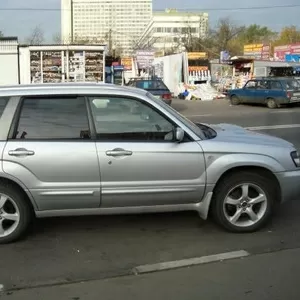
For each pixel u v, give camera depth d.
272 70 38.47
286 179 5.31
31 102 5.01
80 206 5.04
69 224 5.69
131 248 4.94
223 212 5.27
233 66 40.84
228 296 3.82
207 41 73.88
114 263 4.55
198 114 22.22
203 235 5.30
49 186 4.91
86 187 4.95
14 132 4.93
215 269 4.38
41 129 4.97
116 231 5.45
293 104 26.30
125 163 4.96
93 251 4.87
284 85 25.11
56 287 4.04
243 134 5.61
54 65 28.17
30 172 4.88
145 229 5.51
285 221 5.79
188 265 4.48
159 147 5.01
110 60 36.00
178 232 5.40
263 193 5.32
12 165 4.85
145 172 5.00
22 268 4.45
